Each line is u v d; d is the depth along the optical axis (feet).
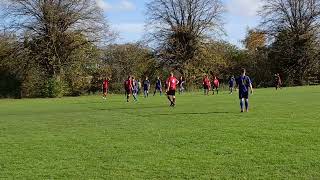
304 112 81.00
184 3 270.05
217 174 35.78
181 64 271.49
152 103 127.75
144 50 277.03
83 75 245.45
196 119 75.31
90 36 238.68
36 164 41.63
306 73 287.28
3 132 67.41
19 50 230.89
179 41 272.72
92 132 63.36
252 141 49.85
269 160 39.88
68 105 136.67
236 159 40.86
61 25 234.58
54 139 57.36
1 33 235.81
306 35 282.56
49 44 230.48
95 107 119.55
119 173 37.09
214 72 275.39
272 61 293.43
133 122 75.15
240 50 313.73
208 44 272.92
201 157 42.24
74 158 43.88
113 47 278.87
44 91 230.27
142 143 51.44
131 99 160.97
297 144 46.96
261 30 292.81
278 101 114.52
